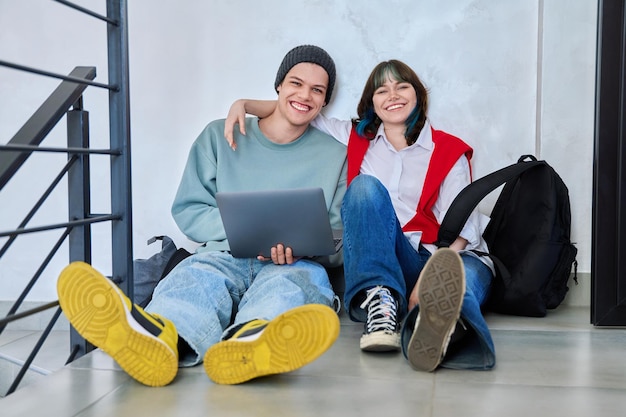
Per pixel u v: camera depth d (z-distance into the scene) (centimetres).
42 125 162
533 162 228
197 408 133
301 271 198
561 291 231
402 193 234
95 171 273
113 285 142
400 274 186
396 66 235
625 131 201
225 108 268
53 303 168
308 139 243
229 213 194
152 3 268
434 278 146
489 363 157
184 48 268
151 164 272
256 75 265
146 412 131
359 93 261
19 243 277
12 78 274
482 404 134
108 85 185
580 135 247
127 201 189
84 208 183
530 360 168
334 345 184
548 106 248
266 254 201
